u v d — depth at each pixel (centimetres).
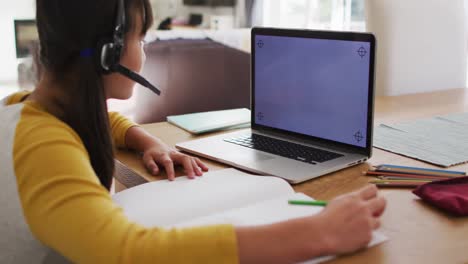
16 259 72
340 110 104
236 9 325
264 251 60
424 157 104
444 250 67
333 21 309
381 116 138
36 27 75
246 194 84
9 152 67
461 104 152
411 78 181
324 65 105
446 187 85
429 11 181
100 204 61
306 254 61
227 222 73
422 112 142
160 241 59
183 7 309
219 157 104
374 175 95
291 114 113
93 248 58
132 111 180
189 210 79
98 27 72
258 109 120
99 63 73
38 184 62
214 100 206
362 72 99
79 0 70
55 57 72
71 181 62
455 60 189
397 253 66
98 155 76
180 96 196
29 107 73
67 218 59
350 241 63
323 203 79
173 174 94
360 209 66
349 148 104
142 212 77
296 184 91
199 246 59
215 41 212
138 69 83
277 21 341
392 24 176
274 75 114
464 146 111
